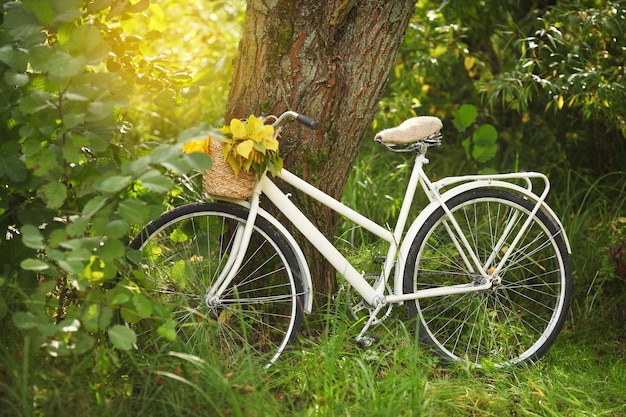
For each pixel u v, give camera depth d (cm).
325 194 350
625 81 441
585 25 436
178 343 321
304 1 345
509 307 420
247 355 321
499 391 348
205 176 332
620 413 342
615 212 478
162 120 599
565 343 403
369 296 354
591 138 516
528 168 525
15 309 312
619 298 426
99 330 310
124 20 351
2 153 305
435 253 422
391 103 522
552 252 411
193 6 694
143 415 297
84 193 310
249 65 357
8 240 320
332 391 315
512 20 539
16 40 307
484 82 500
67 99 299
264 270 370
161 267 348
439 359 366
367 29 355
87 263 293
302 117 321
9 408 282
